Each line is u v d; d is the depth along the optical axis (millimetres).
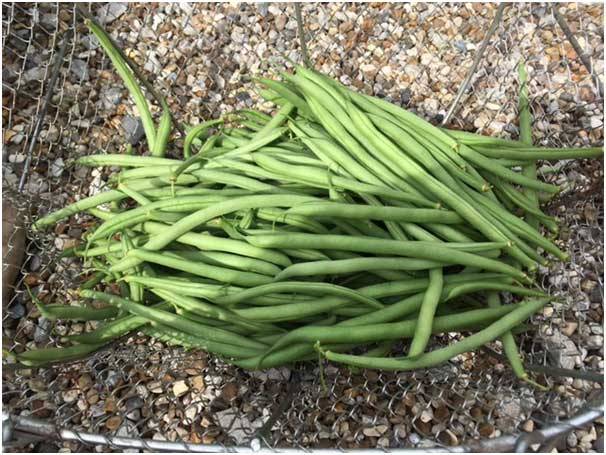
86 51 426
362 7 452
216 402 319
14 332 339
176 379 325
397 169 281
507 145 310
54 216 318
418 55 440
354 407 305
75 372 326
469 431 303
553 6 376
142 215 282
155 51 436
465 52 437
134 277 272
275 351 264
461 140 304
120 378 325
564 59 414
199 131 336
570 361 323
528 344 328
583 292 348
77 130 401
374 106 300
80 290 301
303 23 447
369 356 274
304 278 272
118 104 415
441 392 306
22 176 357
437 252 260
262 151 303
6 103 393
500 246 270
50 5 426
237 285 269
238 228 273
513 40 433
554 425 223
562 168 366
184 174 301
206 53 439
